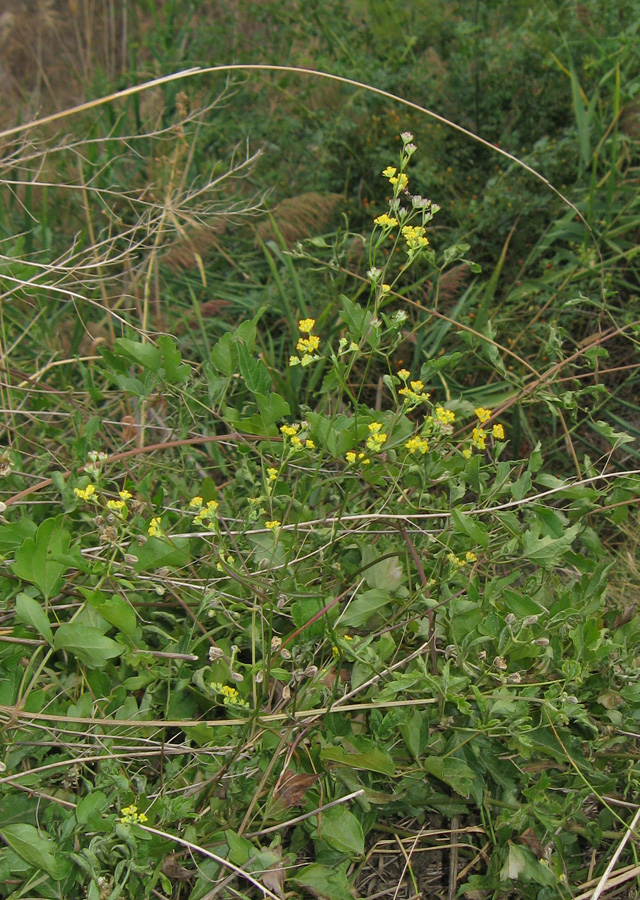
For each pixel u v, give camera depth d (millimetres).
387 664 1777
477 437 1846
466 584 1803
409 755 1681
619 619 1870
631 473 1846
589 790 1620
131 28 4988
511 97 3479
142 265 2865
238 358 1738
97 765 1691
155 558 1625
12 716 1478
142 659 1651
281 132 3746
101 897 1317
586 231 3020
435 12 4055
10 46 4828
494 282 2812
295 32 4277
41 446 2207
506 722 1548
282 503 1893
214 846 1501
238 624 1750
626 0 3863
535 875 1519
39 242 3234
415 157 3363
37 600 1806
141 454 2178
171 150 3531
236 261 3477
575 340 3020
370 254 1748
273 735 1579
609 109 3518
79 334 2816
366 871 1763
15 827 1351
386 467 1867
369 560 1905
